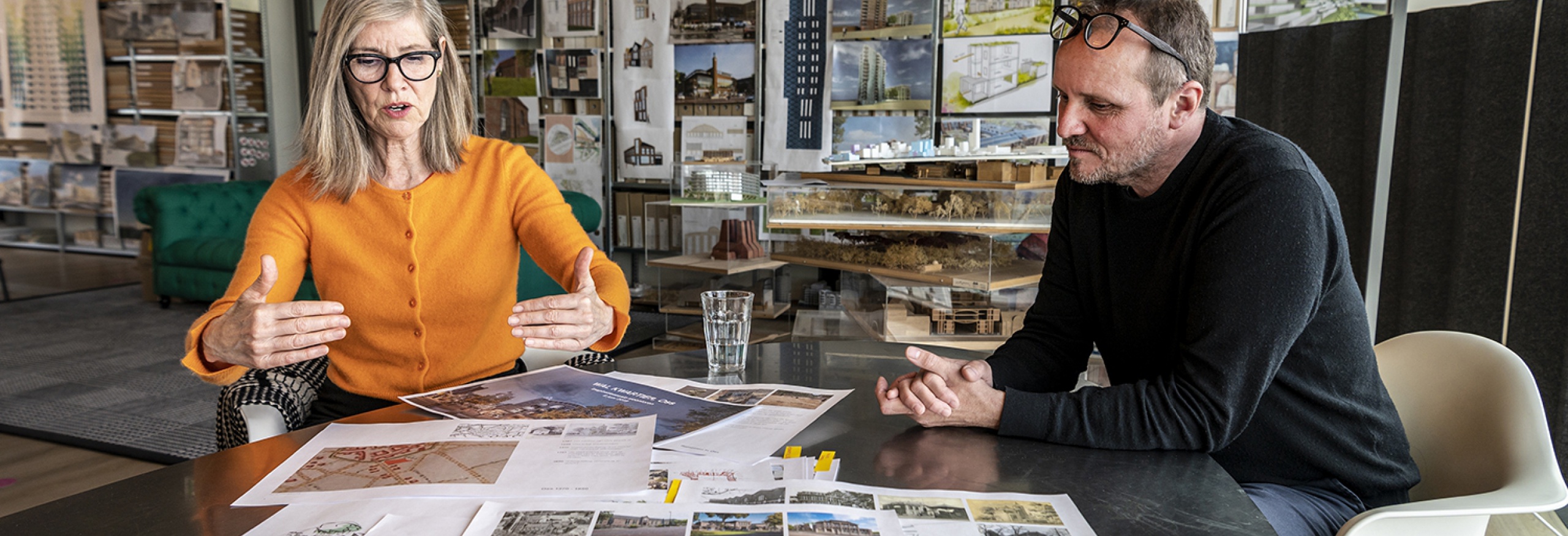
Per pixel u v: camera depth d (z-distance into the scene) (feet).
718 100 16.22
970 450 3.14
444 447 3.06
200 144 20.29
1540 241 6.65
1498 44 6.82
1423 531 3.29
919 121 14.80
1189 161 3.69
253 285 3.44
